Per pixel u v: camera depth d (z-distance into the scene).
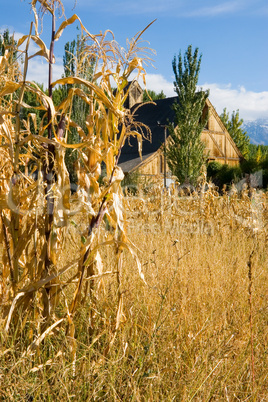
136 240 6.75
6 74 3.51
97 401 2.53
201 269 4.57
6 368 2.61
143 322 3.39
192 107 29.45
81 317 3.29
